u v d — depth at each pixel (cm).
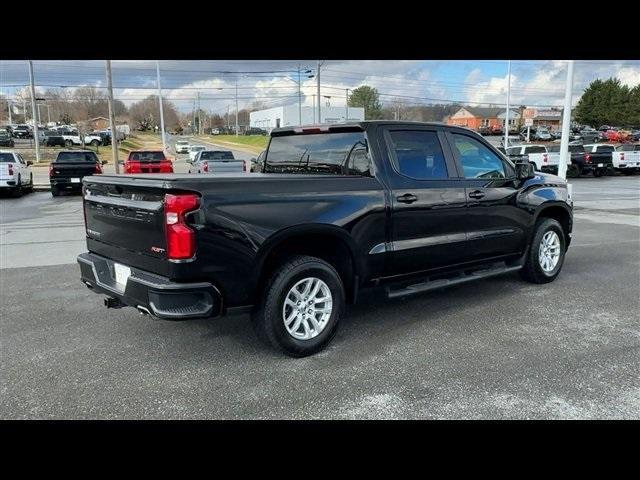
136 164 2288
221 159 2602
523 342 454
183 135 12306
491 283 655
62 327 498
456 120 11362
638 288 630
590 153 2881
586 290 621
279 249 416
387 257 470
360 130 473
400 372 394
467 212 531
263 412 337
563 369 396
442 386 370
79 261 468
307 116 7025
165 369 402
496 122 11038
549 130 7981
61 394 362
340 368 402
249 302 398
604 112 9231
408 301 582
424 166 504
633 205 1561
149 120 12119
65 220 1277
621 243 933
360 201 446
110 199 425
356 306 563
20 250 888
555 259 655
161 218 368
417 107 9056
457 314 533
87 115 9606
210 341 460
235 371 398
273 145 554
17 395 360
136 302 387
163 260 372
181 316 366
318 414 334
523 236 604
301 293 423
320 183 429
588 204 1591
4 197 1909
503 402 346
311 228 414
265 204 395
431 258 507
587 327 491
